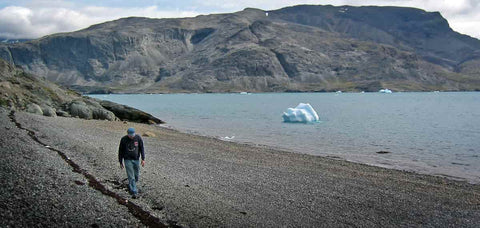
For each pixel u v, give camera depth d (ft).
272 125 202.59
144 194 50.16
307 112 230.48
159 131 149.18
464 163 96.63
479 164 95.45
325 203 53.31
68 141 88.17
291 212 48.52
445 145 130.31
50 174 50.83
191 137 133.49
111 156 74.84
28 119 124.16
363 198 56.80
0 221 33.55
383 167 88.12
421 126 202.28
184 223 41.29
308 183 64.59
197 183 59.88
